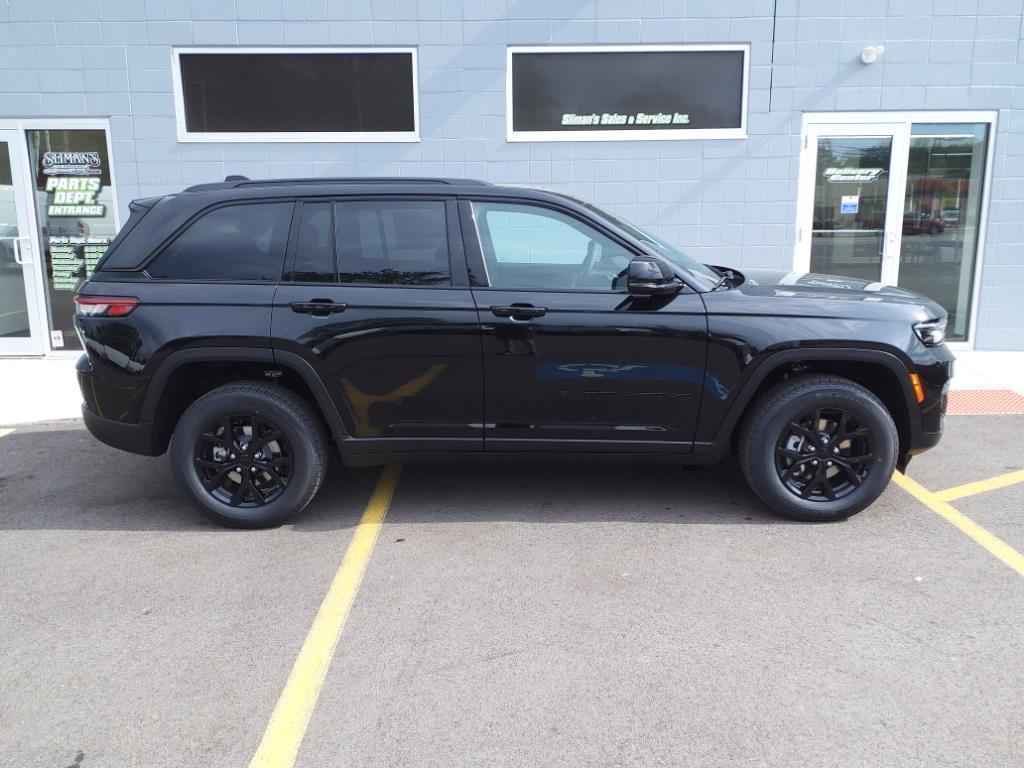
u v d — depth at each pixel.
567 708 2.88
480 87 8.02
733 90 8.07
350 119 8.12
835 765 2.58
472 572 3.91
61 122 8.12
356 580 3.84
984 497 4.79
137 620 3.50
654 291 4.12
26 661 3.20
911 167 8.28
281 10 7.89
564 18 7.90
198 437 4.35
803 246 8.43
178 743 2.72
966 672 3.05
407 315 4.22
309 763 2.62
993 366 7.98
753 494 4.88
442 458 4.45
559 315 4.21
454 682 3.03
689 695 2.94
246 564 4.02
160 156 8.16
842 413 4.31
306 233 4.34
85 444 6.02
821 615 3.47
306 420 4.35
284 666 3.15
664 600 3.61
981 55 7.97
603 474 5.27
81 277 8.49
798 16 7.89
